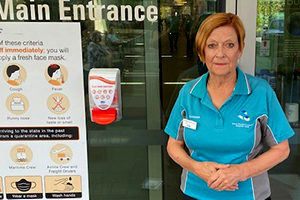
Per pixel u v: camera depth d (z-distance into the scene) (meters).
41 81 1.93
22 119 1.97
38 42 1.89
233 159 1.50
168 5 1.90
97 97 1.74
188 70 1.99
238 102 1.47
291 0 1.89
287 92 2.05
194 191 1.61
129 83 2.02
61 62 1.92
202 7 1.89
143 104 2.05
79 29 1.90
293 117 2.09
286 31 1.93
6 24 1.87
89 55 1.94
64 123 1.99
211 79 1.51
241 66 1.95
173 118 1.63
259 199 1.54
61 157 2.03
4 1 1.85
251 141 1.47
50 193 2.07
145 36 1.95
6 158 2.02
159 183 2.16
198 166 1.50
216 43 1.43
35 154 2.02
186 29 1.93
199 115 1.51
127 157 2.11
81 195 2.09
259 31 1.94
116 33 1.93
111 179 2.14
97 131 2.06
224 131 1.47
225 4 1.87
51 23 1.88
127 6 1.90
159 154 2.12
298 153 2.14
